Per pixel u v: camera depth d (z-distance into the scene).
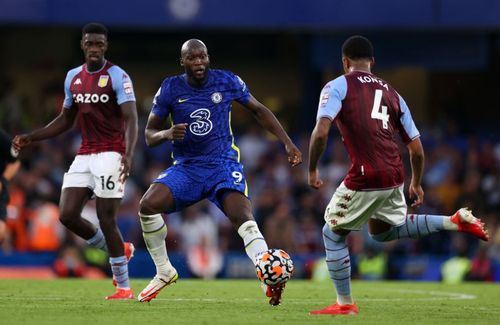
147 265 51.72
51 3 61.56
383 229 26.09
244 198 26.36
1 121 70.69
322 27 63.03
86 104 29.75
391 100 25.08
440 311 26.72
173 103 26.89
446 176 65.38
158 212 26.55
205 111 26.81
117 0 61.84
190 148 26.86
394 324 22.88
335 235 25.19
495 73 74.50
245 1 62.47
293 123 75.94
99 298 29.86
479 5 62.94
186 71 27.02
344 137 24.75
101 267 51.19
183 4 62.25
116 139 30.00
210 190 26.66
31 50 76.31
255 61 78.12
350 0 62.81
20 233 56.12
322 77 72.94
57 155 63.94
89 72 29.89
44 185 59.16
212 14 62.28
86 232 30.69
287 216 58.09
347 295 25.22
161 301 28.92
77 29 76.56
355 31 66.75
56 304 27.39
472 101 75.19
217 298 30.52
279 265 24.06
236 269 53.56
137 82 77.56
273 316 24.36
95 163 29.84
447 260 53.34
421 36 66.88
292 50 77.69
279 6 62.62
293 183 64.12
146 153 65.75
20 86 76.19
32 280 39.72
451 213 62.59
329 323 22.81
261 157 66.44
